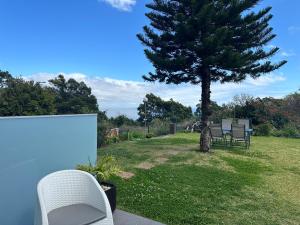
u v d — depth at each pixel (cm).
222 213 395
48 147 347
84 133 407
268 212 405
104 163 404
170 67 810
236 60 742
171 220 366
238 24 802
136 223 349
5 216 296
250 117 1537
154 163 679
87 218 264
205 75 848
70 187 299
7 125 295
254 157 807
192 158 754
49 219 260
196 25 769
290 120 1527
